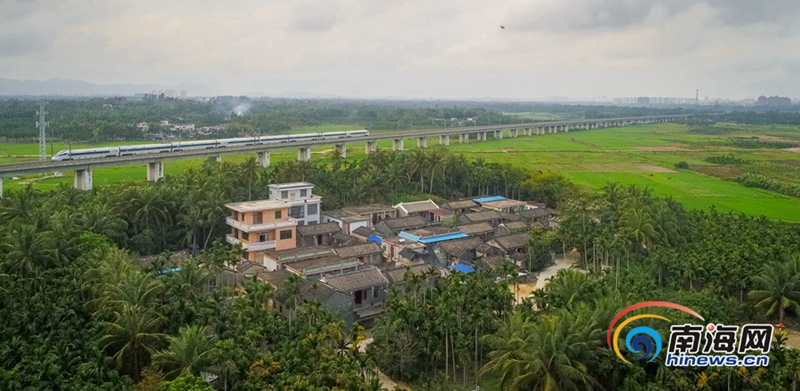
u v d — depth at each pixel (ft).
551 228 520.01
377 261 423.23
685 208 597.11
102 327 263.08
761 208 615.98
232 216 440.45
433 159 623.77
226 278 363.15
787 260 361.10
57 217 365.81
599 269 376.48
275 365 236.43
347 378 228.22
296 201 472.44
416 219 504.02
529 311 298.35
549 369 234.38
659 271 380.17
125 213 421.18
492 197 603.67
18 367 224.53
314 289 315.78
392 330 276.62
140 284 275.80
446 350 270.67
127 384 234.99
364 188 574.56
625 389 235.81
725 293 354.95
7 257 304.30
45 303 270.26
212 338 266.57
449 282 315.58
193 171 540.93
